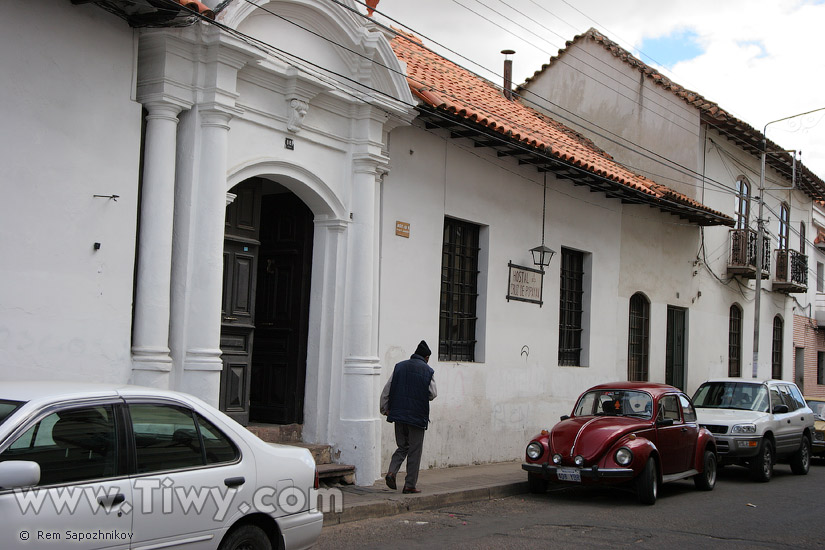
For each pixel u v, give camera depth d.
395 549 8.07
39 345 7.79
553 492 12.31
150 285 8.82
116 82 8.50
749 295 25.52
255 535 5.94
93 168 8.27
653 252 20.19
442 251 13.74
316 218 11.43
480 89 17.91
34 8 7.79
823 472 17.08
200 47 9.23
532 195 15.84
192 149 9.29
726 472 16.12
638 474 11.17
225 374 10.27
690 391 21.78
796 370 30.44
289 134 10.47
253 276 10.68
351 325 11.29
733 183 23.84
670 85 21.80
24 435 4.77
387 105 11.44
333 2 10.63
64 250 8.02
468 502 11.12
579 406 12.68
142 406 5.45
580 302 17.73
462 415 13.87
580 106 23.56
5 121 7.57
